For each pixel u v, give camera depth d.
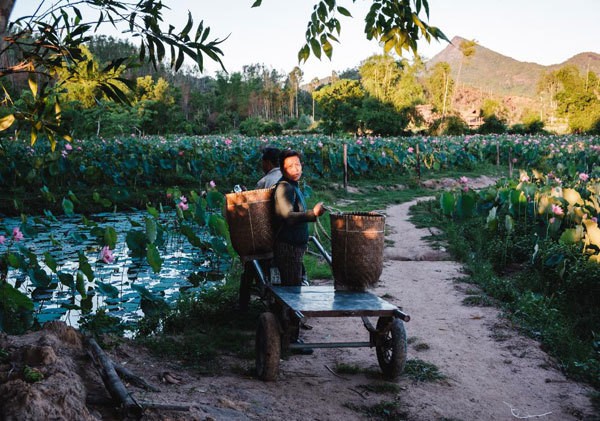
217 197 9.60
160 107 79.06
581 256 7.25
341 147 20.89
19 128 2.67
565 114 75.56
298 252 4.71
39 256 8.74
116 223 12.47
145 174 17.20
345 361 4.71
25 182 15.29
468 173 24.39
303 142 24.69
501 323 5.78
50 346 3.29
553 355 5.14
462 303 6.54
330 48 4.02
